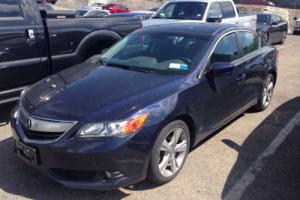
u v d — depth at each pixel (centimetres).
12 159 434
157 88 385
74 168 335
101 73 430
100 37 630
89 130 333
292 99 729
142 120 346
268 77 622
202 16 1001
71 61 596
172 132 384
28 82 548
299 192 384
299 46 1791
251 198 371
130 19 680
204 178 404
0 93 514
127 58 468
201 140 458
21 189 375
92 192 371
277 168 432
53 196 364
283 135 531
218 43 469
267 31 1608
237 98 509
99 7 3491
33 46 540
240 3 4375
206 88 427
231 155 461
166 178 384
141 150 346
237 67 502
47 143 337
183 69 426
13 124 384
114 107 349
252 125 566
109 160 331
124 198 363
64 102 364
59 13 652
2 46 504
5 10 509
